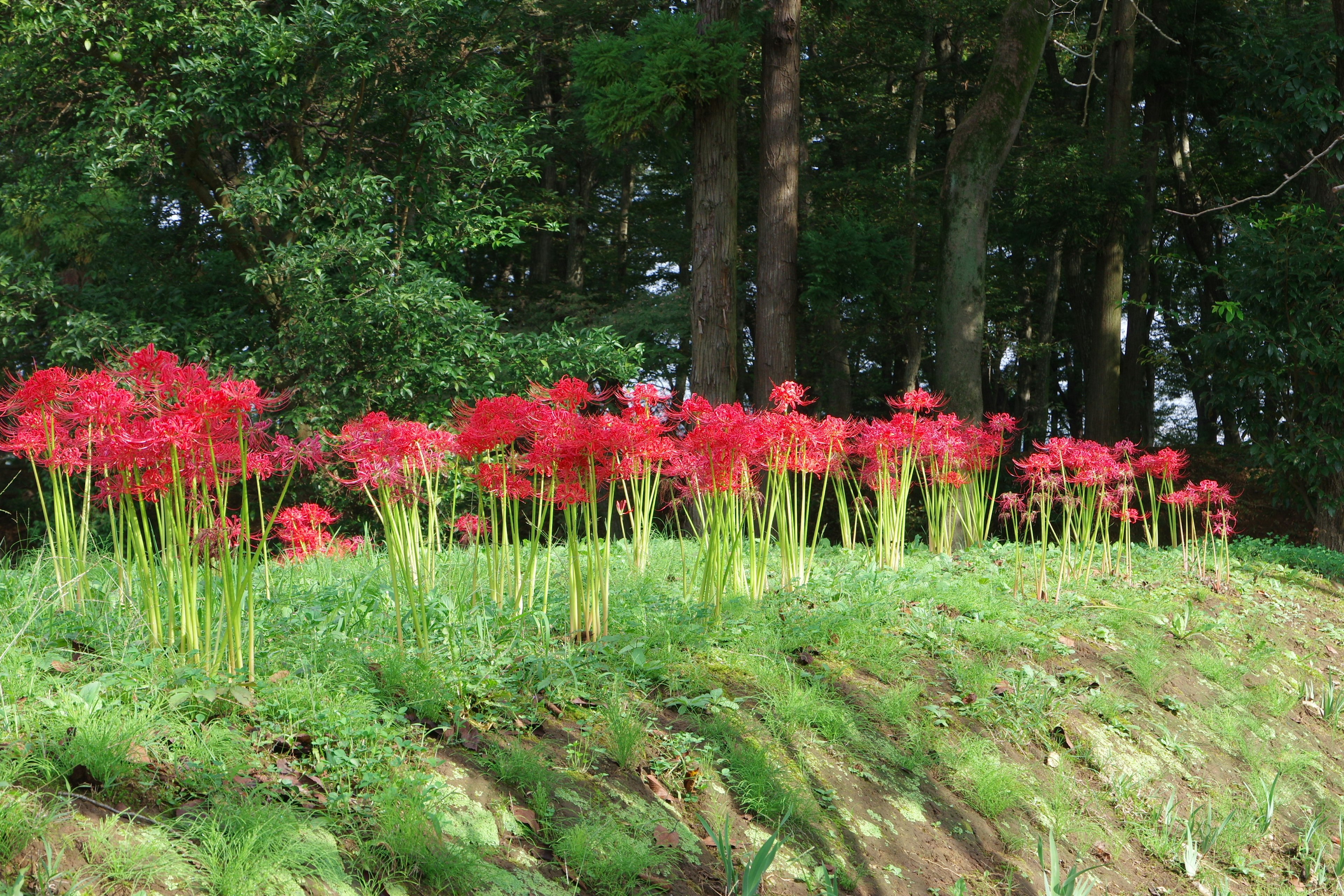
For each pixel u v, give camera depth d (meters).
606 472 4.79
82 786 2.60
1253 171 20.95
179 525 3.61
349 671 3.63
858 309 19.53
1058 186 18.50
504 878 2.82
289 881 2.49
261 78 10.83
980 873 3.82
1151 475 9.08
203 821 2.57
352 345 11.30
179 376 3.68
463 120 12.05
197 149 11.87
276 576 5.72
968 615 5.95
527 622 4.64
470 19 11.92
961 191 11.20
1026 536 11.60
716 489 5.33
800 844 3.52
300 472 11.29
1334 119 12.55
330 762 3.01
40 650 3.48
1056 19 21.17
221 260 13.02
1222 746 5.48
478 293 21.69
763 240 13.48
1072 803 4.46
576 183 25.14
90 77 11.36
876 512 8.97
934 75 21.97
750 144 19.62
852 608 5.61
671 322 18.56
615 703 3.79
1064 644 5.77
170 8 10.44
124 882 2.32
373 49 11.26
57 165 12.11
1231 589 8.54
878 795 3.99
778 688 4.32
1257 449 12.75
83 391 4.07
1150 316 24.86
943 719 4.60
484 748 3.38
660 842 3.23
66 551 4.46
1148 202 19.69
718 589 5.22
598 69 12.31
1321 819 5.18
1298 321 12.20
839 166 22.08
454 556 6.28
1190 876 4.32
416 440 4.40
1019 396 26.44
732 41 12.21
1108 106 18.86
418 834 2.74
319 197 11.45
